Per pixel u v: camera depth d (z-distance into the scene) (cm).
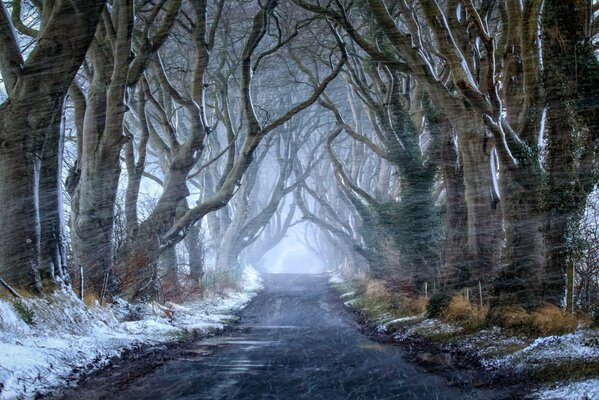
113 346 1274
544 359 1000
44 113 1292
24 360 920
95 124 1780
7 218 1309
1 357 902
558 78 1249
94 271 1786
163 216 2200
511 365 1056
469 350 1284
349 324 2262
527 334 1259
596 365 882
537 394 840
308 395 837
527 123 1441
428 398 821
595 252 1345
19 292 1282
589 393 773
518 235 1445
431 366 1130
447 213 1955
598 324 1081
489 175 1712
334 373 1041
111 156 1797
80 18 1255
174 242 2231
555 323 1201
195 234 3288
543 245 1361
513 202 1462
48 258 1420
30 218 1324
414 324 1825
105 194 1802
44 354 1003
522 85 1568
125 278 2038
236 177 2298
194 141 2209
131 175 2236
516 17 1545
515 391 872
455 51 1401
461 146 1712
